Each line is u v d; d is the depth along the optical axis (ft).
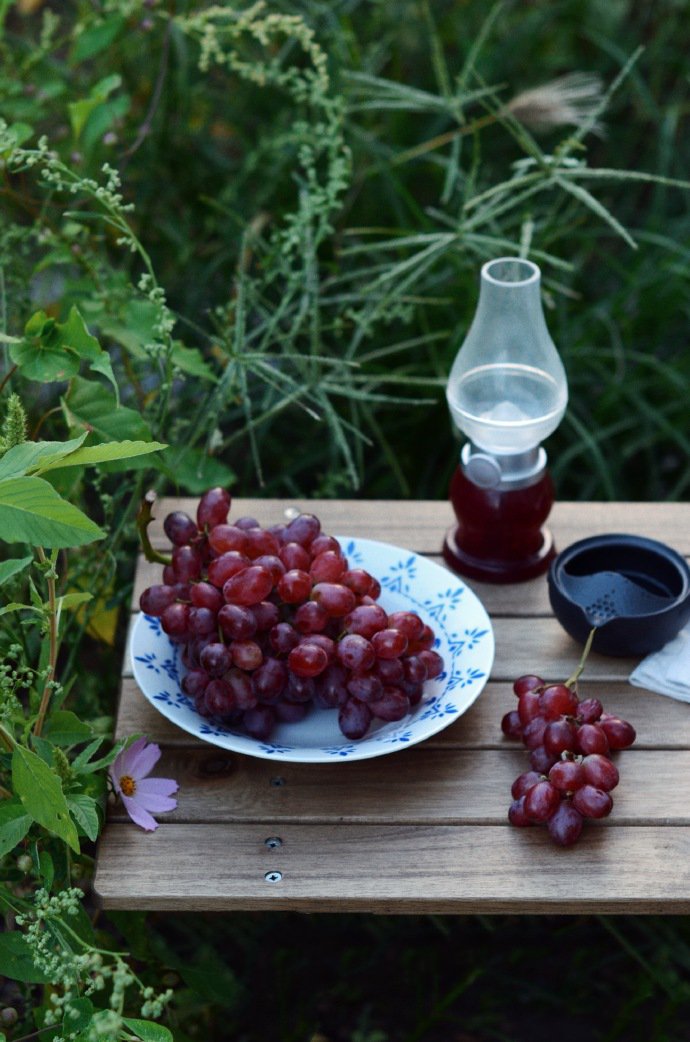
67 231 4.34
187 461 4.41
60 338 3.54
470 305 5.24
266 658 3.35
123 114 5.08
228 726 3.41
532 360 3.69
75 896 3.09
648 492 5.87
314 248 4.49
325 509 4.11
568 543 3.96
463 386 3.73
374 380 4.42
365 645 3.27
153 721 3.48
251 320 5.31
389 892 3.10
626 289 5.57
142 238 5.61
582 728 3.27
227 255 5.50
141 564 3.91
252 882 3.12
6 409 3.94
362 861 3.16
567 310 5.75
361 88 5.42
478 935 4.63
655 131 6.44
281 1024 4.34
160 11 4.82
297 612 3.35
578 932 4.64
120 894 3.11
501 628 3.72
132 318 4.25
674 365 5.62
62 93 5.34
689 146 6.32
